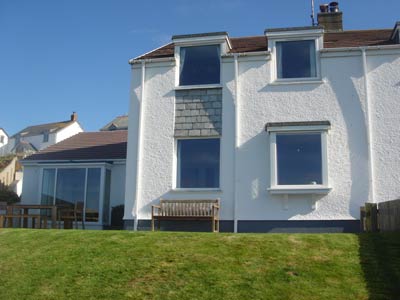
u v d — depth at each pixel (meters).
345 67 16.88
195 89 17.67
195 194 16.94
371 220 13.62
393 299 8.70
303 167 16.30
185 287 9.61
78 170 22.92
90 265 10.99
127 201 17.44
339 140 16.41
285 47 17.66
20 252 12.26
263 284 9.51
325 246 11.37
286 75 17.36
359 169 16.14
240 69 17.50
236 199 16.53
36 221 22.34
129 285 9.88
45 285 10.19
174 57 18.05
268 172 16.53
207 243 11.92
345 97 16.67
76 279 10.34
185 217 16.08
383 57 16.78
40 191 23.31
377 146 16.23
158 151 17.48
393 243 11.35
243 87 17.34
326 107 16.70
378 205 13.61
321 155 16.23
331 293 9.03
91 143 26.38
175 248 11.69
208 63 18.03
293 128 16.36
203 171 17.19
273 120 16.92
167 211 16.84
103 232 13.62
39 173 24.00
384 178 16.03
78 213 21.92
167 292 9.48
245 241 11.93
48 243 12.80
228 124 17.16
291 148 16.52
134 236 12.95
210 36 17.86
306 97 16.91
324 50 17.05
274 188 16.11
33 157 25.08
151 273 10.34
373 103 16.53
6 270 11.12
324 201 16.09
